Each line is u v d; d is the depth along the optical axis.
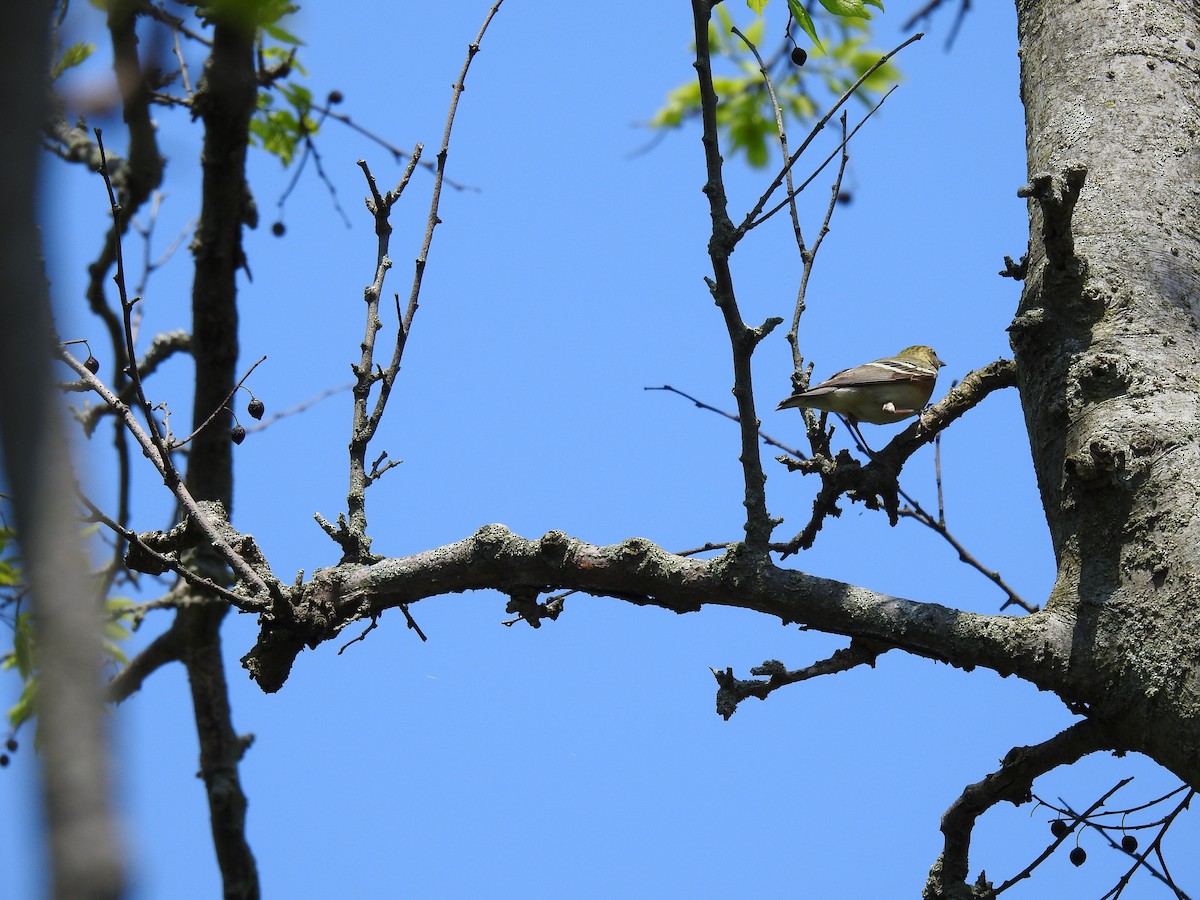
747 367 8.89
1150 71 9.80
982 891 8.63
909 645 8.29
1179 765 7.29
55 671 2.21
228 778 14.67
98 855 2.08
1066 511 8.16
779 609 8.70
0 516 8.52
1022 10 10.82
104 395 9.84
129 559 10.32
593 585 9.33
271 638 9.84
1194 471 7.77
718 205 8.88
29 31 2.32
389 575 9.90
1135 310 8.54
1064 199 8.23
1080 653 7.74
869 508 9.73
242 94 13.59
